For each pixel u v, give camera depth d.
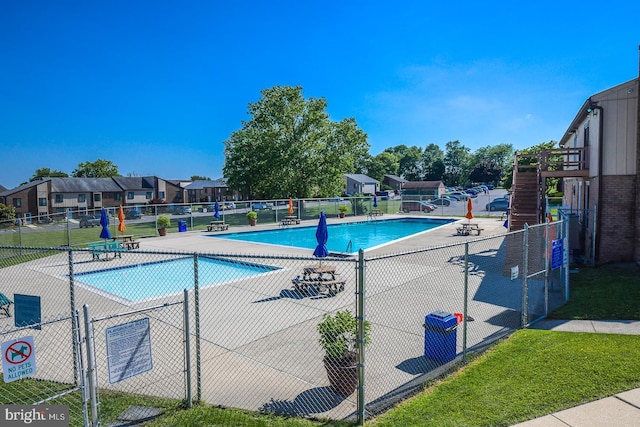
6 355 4.25
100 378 6.11
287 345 7.29
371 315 8.77
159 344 7.36
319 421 4.91
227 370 6.34
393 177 106.19
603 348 6.79
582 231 16.61
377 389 5.66
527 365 6.22
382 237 27.27
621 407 5.04
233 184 46.19
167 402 5.42
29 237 26.52
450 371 6.13
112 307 10.01
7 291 11.89
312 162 40.03
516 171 18.88
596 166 14.55
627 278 11.72
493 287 11.05
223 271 15.66
